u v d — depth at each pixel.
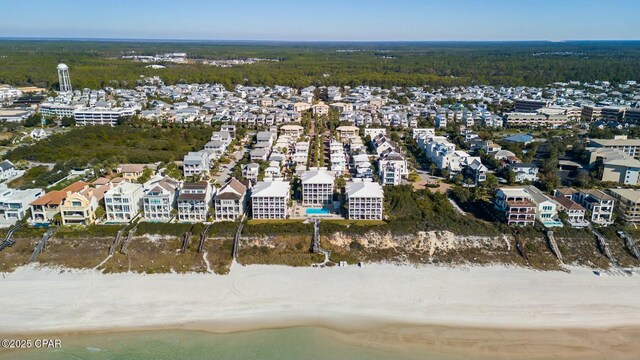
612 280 128.50
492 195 184.25
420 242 143.62
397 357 100.31
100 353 100.75
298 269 132.75
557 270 133.25
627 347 103.94
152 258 135.62
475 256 139.00
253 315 113.50
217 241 142.38
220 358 99.44
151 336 106.06
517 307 117.12
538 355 101.31
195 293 121.56
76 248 138.75
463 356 100.81
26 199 160.88
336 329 109.19
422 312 115.12
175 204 169.25
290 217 162.25
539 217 156.88
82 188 171.38
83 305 116.25
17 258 135.12
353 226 148.12
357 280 128.12
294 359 99.19
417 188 196.50
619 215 163.62
